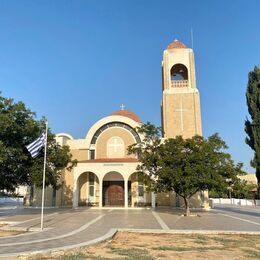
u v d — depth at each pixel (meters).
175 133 45.06
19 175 25.77
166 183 30.23
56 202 43.41
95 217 27.31
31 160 25.66
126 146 45.22
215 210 40.44
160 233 18.69
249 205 62.66
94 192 43.44
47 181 26.23
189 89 46.53
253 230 19.28
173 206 42.69
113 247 14.06
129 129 45.69
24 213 31.91
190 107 45.88
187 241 15.82
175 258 11.76
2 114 23.23
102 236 16.31
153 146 31.98
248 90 48.66
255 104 47.16
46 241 14.85
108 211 34.78
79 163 40.81
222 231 18.62
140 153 33.28
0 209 38.84
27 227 19.84
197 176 28.47
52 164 27.48
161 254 12.49
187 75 48.34
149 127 35.50
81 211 34.75
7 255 11.67
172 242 15.51
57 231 18.36
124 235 17.89
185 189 28.88
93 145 45.75
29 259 11.54
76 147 45.53
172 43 50.16
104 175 40.34
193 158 28.31
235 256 12.16
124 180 39.88
